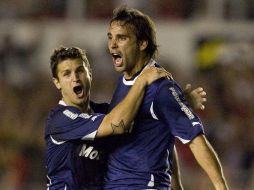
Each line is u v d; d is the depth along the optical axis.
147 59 19.12
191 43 52.34
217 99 48.66
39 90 51.06
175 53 52.47
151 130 18.53
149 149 18.52
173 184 20.72
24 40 53.47
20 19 54.31
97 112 20.77
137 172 18.50
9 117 49.00
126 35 18.70
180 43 52.44
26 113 49.56
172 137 18.89
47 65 52.84
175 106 18.16
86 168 19.41
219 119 46.59
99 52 52.06
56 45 52.97
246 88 49.38
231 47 51.84
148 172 18.45
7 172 44.91
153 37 19.11
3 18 54.38
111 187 18.81
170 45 52.53
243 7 52.53
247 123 46.75
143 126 18.55
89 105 20.62
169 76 18.66
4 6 54.66
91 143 19.31
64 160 19.61
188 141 18.06
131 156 18.58
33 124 48.28
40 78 52.03
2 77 52.72
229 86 49.41
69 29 53.22
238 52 51.56
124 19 18.78
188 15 53.12
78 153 19.44
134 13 18.89
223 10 52.78
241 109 47.94
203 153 17.94
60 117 19.42
